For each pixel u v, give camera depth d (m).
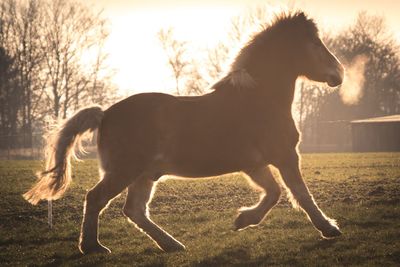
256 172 12.61
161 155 11.90
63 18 84.81
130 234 14.30
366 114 96.31
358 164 35.59
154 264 11.32
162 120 11.90
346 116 95.56
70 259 11.99
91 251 12.09
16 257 12.45
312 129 89.12
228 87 12.41
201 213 16.61
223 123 12.02
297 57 12.88
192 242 13.15
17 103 81.75
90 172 32.97
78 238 14.12
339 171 29.59
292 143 12.38
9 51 82.94
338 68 13.16
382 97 98.75
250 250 12.11
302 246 12.20
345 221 14.40
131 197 12.53
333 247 11.95
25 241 13.92
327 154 54.50
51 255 12.38
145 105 12.00
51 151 12.02
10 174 33.12
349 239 12.45
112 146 11.85
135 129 11.83
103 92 85.81
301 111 89.88
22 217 17.11
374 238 12.45
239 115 12.13
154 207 18.28
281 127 12.33
